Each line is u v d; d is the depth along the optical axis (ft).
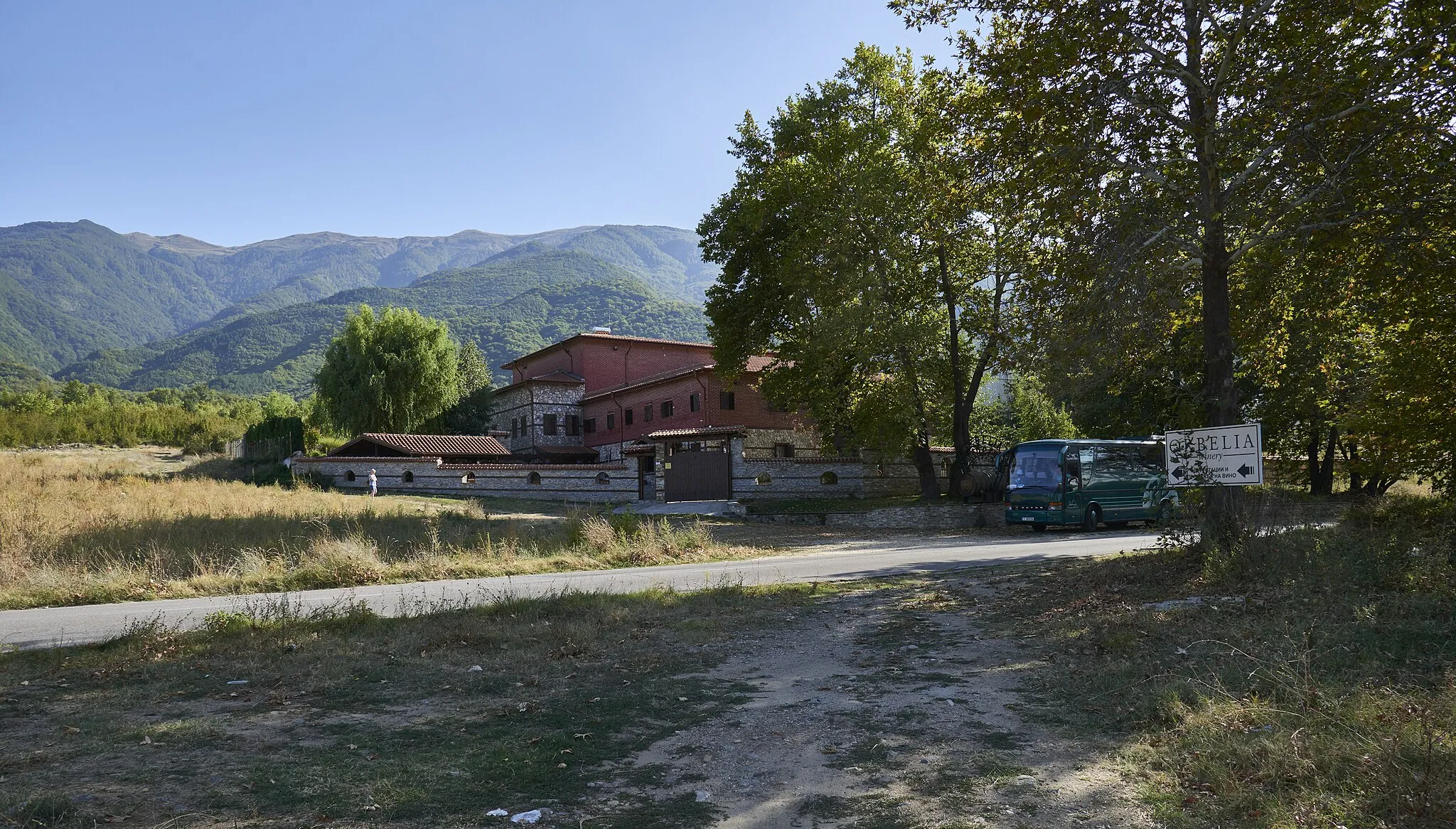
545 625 34.78
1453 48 39.50
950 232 64.75
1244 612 30.76
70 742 19.40
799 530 99.19
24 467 134.00
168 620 37.17
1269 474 110.52
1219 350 44.78
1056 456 89.92
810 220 103.14
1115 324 47.03
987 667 27.55
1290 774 15.90
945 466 154.81
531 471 140.97
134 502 88.84
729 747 19.84
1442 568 32.71
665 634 33.94
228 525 72.79
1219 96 44.16
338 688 25.14
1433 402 43.24
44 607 42.83
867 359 101.45
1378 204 42.11
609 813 15.90
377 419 193.36
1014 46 50.96
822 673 27.50
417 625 34.86
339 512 90.38
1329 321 54.29
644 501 135.54
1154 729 19.77
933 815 15.58
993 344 104.47
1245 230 49.19
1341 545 37.37
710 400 150.71
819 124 105.60
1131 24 44.83
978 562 59.47
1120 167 46.32
